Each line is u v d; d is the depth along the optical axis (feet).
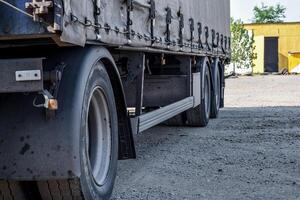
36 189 13.11
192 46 28.53
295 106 48.70
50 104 11.77
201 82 32.07
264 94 68.28
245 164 21.48
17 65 11.34
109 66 15.10
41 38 11.88
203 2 32.48
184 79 28.43
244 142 27.09
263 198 16.48
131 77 19.26
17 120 12.26
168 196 16.71
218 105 39.96
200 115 32.60
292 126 33.35
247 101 56.75
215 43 37.60
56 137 12.09
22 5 11.29
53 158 12.05
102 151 14.98
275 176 19.35
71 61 12.99
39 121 12.21
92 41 13.65
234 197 16.60
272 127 33.01
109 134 15.20
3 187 12.98
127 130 16.52
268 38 169.78
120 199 16.31
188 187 17.87
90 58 13.30
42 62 11.91
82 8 12.76
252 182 18.49
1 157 12.14
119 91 15.96
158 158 22.82
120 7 15.79
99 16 13.96
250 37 156.04
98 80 14.06
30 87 11.36
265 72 164.55
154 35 20.16
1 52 13.03
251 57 153.99
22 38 11.69
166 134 30.30
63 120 12.16
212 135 29.78
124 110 16.31
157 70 28.12
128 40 16.56
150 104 27.68
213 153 23.98
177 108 24.99
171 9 23.31
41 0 11.10
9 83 11.37
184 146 25.99
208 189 17.58
